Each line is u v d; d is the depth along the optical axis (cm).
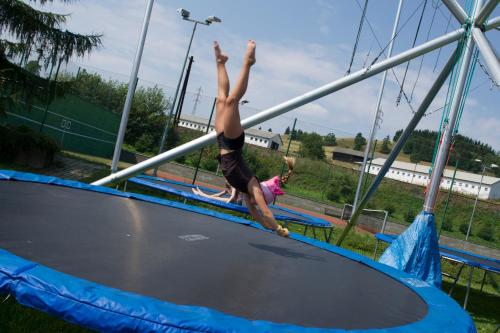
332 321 173
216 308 160
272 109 419
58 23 876
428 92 436
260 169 1733
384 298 232
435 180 397
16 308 234
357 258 345
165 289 168
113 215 300
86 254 190
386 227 1413
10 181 336
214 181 1577
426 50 409
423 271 381
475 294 681
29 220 229
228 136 246
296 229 929
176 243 256
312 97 421
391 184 2006
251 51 239
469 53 393
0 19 821
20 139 838
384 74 819
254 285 201
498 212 1919
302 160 1803
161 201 419
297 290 210
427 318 190
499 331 455
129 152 1683
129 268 184
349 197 1780
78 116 1415
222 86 261
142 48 517
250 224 415
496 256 1326
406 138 459
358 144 2852
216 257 242
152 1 516
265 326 135
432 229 391
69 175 890
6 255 146
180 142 1731
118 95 1720
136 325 126
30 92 873
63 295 131
